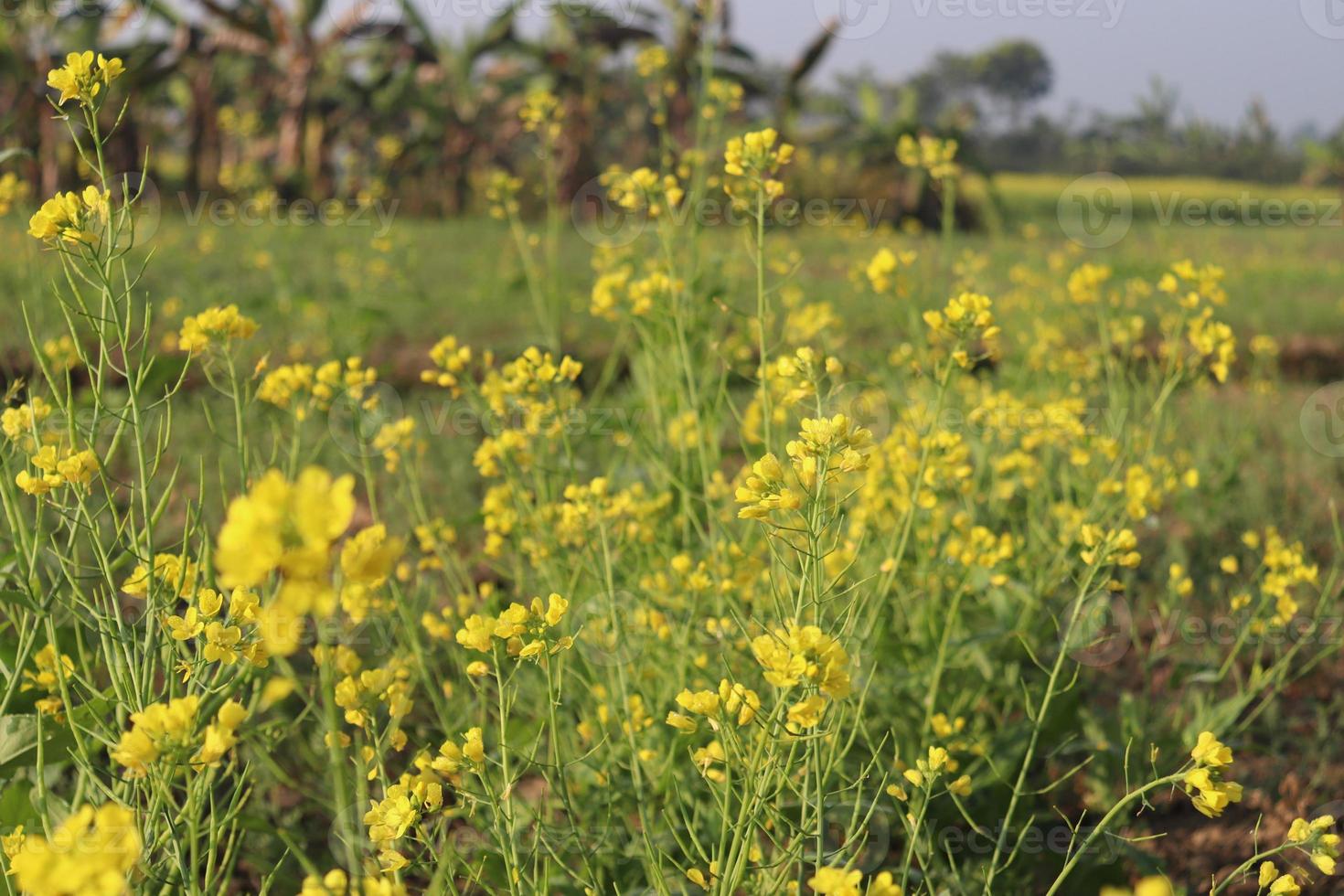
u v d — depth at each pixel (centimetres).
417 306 796
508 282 832
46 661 183
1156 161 4275
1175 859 253
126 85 1612
